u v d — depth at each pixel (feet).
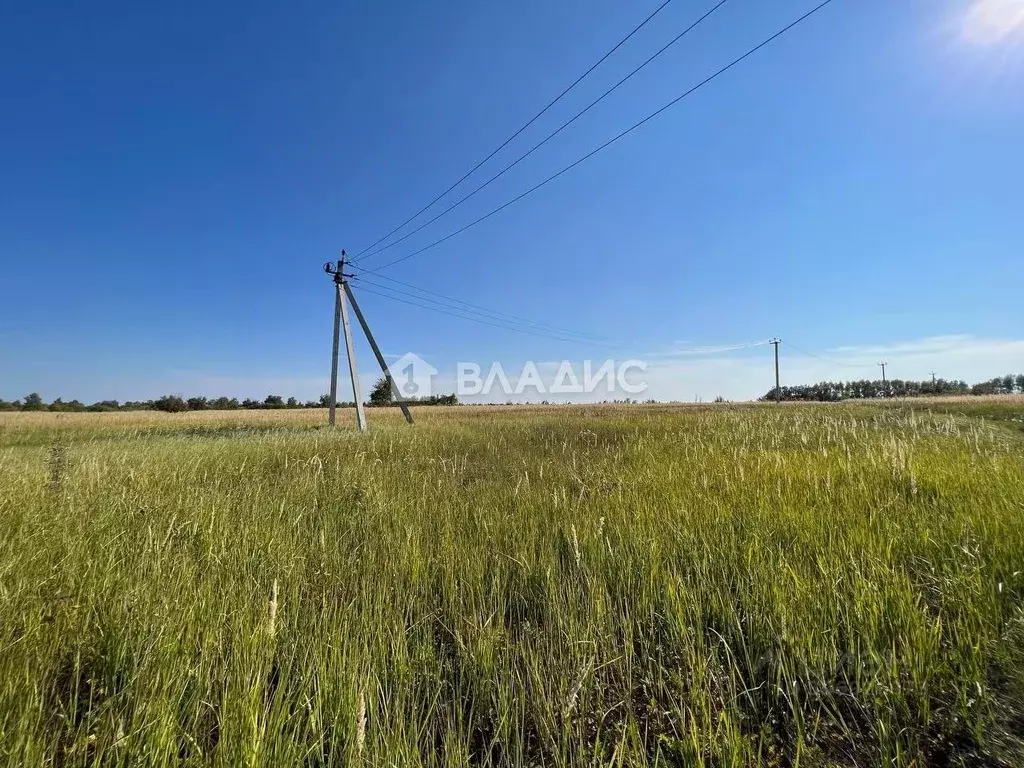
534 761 5.79
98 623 7.77
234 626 7.70
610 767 5.12
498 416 79.92
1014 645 7.18
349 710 5.77
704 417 52.19
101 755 4.99
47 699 6.45
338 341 62.95
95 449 32.40
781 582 8.83
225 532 12.60
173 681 6.41
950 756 5.61
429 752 5.60
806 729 6.19
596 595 8.88
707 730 5.72
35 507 15.01
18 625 7.38
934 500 14.58
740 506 14.38
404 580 10.39
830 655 7.21
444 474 21.81
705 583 9.33
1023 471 17.60
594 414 80.74
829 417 50.90
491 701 6.67
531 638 8.15
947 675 6.69
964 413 73.41
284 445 31.76
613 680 7.29
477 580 10.00
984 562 9.27
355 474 21.70
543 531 13.38
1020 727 5.85
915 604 7.91
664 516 13.53
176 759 5.10
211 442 36.55
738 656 7.62
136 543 11.65
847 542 10.95
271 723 5.51
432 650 7.50
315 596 9.31
